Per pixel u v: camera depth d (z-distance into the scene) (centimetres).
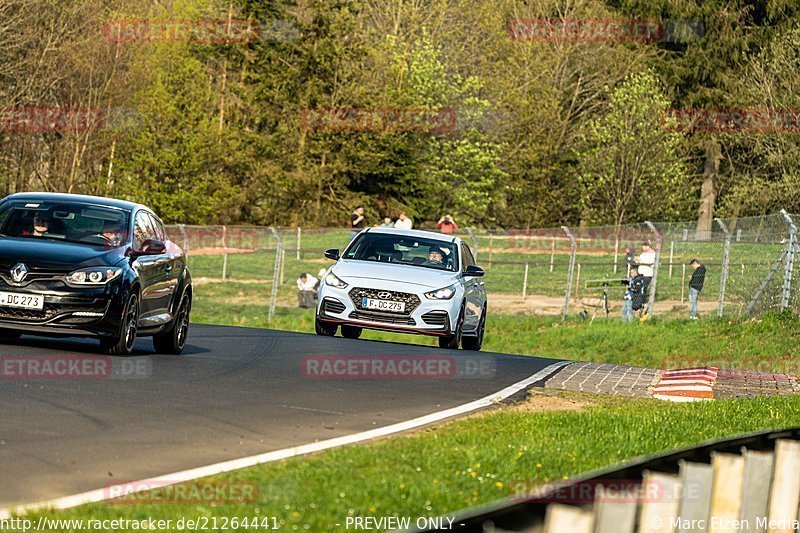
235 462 2322
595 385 4500
